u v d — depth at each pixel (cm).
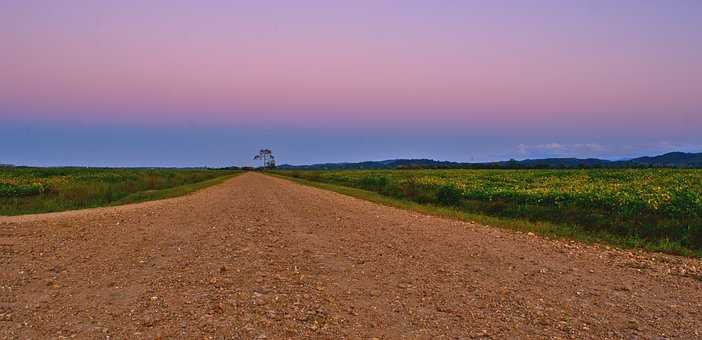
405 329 626
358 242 1258
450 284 848
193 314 660
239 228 1485
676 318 684
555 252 1165
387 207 2272
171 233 1373
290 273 907
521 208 2048
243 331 602
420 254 1106
